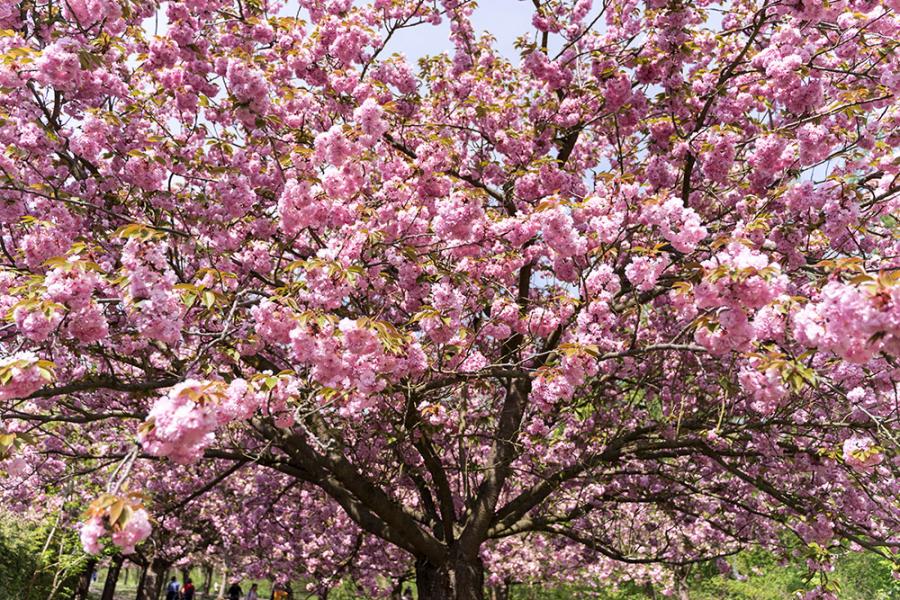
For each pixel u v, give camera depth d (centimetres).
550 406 528
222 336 423
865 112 571
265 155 657
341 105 660
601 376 700
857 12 518
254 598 1989
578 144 964
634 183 532
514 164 804
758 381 341
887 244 607
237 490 1312
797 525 640
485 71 934
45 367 308
